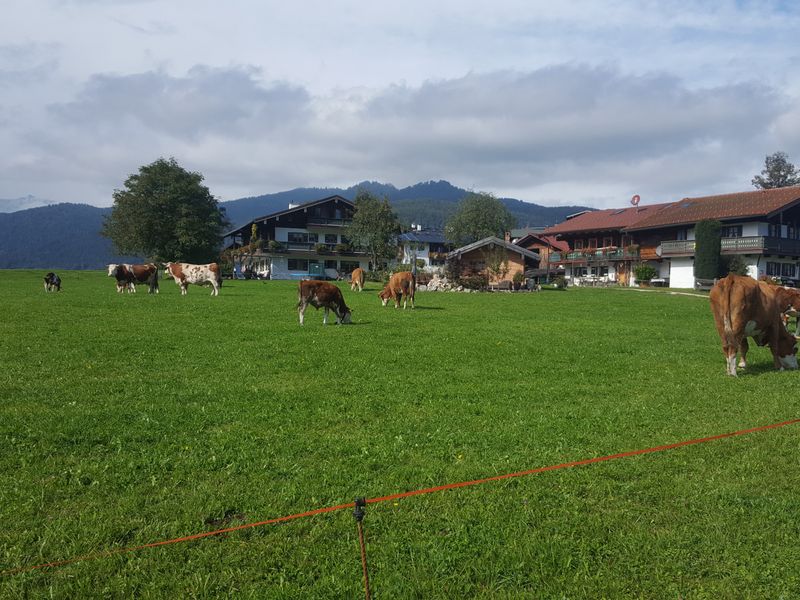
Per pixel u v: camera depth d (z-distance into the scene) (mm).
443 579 4062
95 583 3953
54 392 8641
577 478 5691
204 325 16891
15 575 4012
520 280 46594
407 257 83562
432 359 12156
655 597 3900
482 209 84500
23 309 20344
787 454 6414
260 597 3836
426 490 4789
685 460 6199
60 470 5762
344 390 9164
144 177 65750
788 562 4266
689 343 15469
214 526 4754
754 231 48781
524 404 8578
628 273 59188
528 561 4270
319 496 5254
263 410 7922
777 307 11398
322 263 79938
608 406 8500
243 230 81875
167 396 8555
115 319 17922
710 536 4609
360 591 3895
